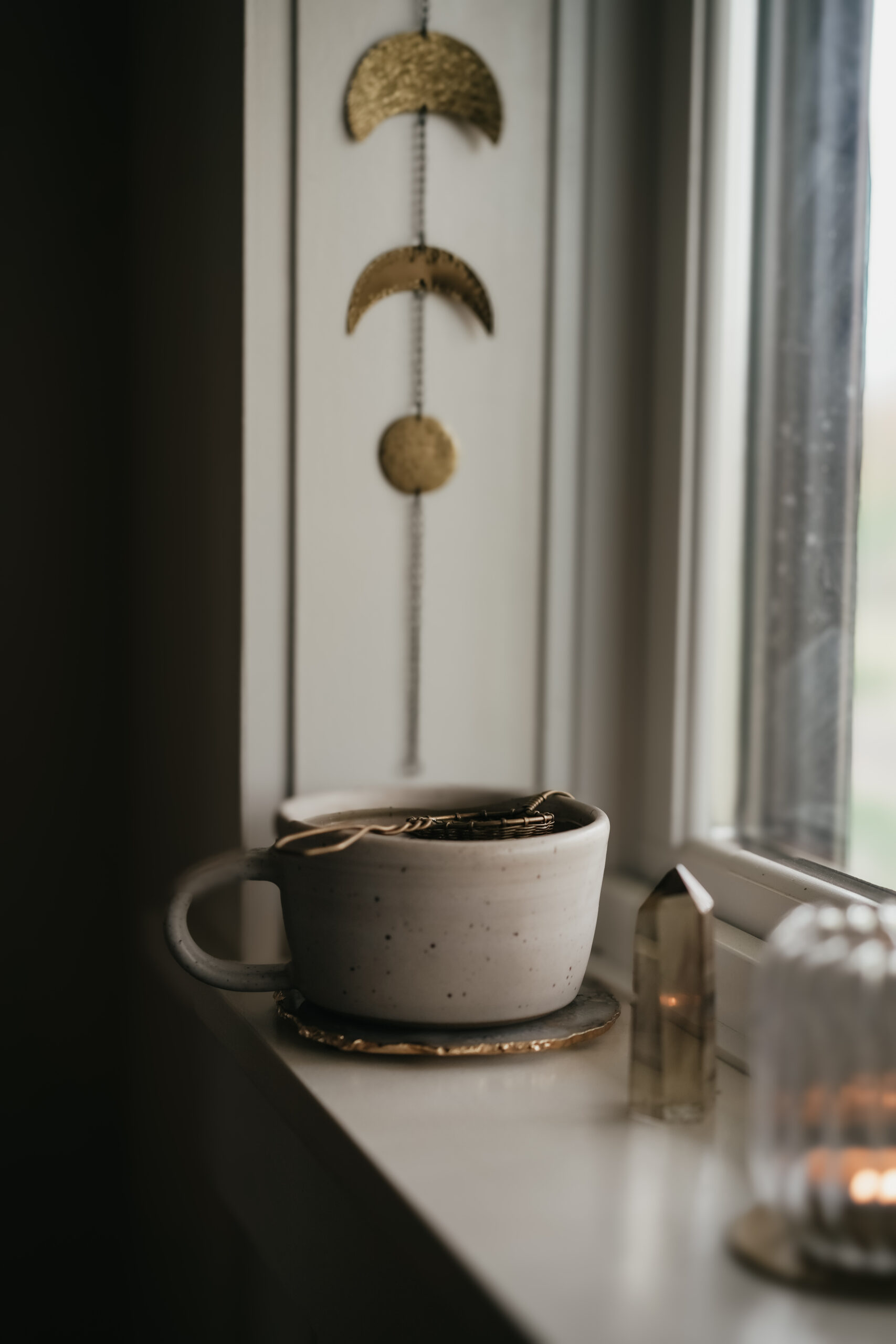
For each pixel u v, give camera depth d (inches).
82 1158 52.9
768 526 34.2
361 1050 25.5
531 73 34.7
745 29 33.4
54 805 51.6
